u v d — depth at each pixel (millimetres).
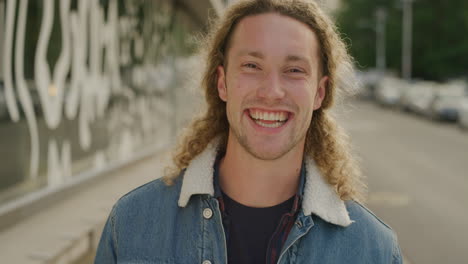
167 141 10820
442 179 9172
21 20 4703
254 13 1383
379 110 29953
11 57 4582
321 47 1455
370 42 57031
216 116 1606
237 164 1415
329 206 1391
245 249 1396
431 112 22516
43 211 4910
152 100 9734
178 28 11867
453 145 14312
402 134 17266
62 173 5660
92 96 6613
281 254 1353
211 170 1434
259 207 1416
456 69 45812
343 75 1629
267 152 1356
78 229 4305
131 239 1438
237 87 1369
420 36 47750
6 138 4527
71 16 5812
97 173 6480
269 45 1338
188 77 2006
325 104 1577
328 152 1527
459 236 5660
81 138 6238
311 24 1399
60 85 5613
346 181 1456
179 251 1412
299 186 1421
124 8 7809
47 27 5215
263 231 1406
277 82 1341
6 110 4531
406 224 6148
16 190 4637
